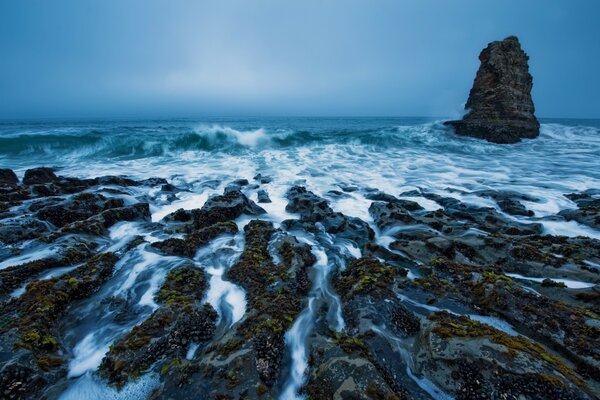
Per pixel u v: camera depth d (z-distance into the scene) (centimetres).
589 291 541
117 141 2189
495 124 2989
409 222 906
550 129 3709
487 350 371
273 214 1070
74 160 1980
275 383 386
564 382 338
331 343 431
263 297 539
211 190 1352
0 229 721
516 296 519
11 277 557
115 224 877
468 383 357
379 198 1223
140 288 579
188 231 855
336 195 1282
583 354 411
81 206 921
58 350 437
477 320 477
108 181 1288
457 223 888
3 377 364
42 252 647
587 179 1562
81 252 680
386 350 423
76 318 507
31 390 371
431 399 361
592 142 2947
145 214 984
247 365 388
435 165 1928
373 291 538
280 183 1488
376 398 341
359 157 2181
